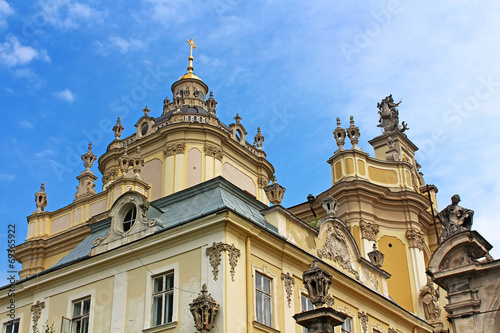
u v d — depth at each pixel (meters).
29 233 45.62
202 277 21.67
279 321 23.19
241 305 21.44
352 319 27.52
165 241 23.14
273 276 23.80
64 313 24.84
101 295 24.14
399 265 41.16
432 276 20.69
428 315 38.88
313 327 18.58
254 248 23.30
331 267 26.67
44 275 25.98
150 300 22.64
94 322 23.77
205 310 20.20
